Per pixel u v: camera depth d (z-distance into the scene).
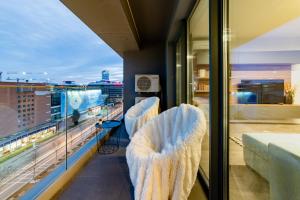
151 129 1.93
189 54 3.38
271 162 1.31
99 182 2.53
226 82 1.76
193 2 2.73
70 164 2.78
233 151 1.73
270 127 1.40
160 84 5.88
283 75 1.38
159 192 1.31
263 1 2.02
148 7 3.59
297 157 1.06
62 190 2.34
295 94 1.29
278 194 1.22
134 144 1.76
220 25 1.78
